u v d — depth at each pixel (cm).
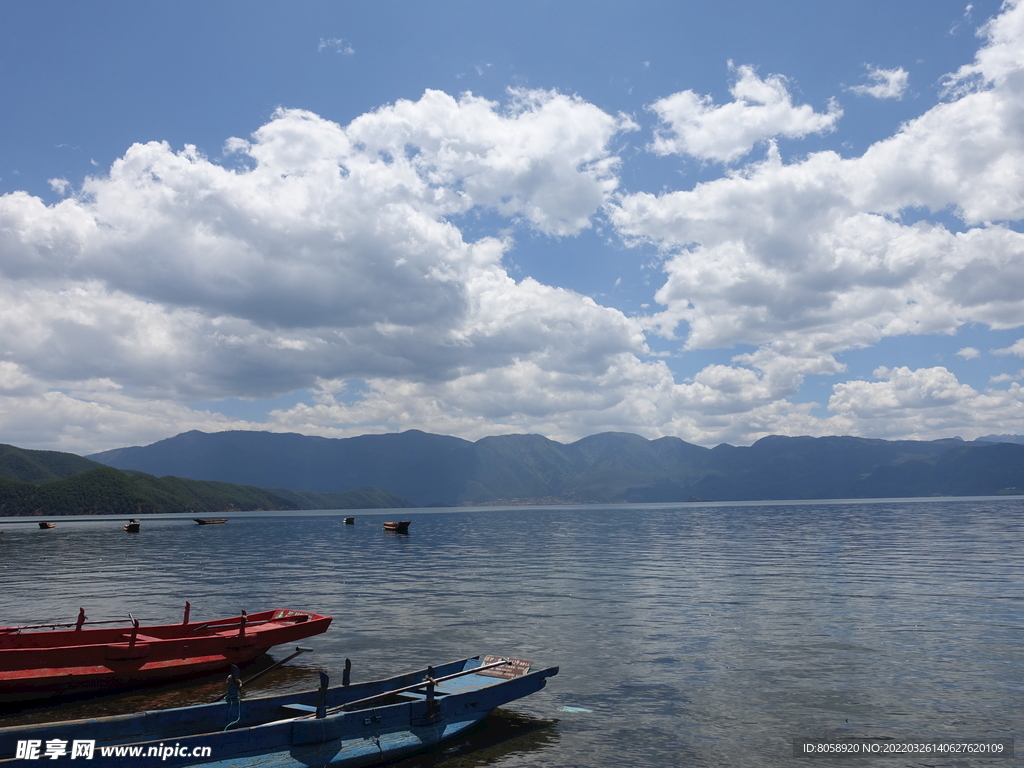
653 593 3778
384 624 2903
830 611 3064
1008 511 18525
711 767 1366
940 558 5528
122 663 1897
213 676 2066
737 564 5438
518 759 1408
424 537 11738
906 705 1728
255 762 1191
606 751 1452
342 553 7806
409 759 1396
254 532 14938
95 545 10044
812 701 1772
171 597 3912
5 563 6744
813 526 12731
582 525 16312
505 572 5172
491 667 1783
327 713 1371
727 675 2025
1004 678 1944
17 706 1764
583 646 2425
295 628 2256
